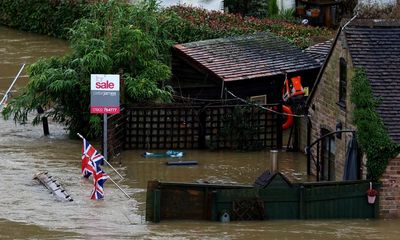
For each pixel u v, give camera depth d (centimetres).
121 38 9062
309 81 9456
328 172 7931
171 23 10312
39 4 14138
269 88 9319
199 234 6444
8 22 14662
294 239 6412
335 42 7712
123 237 6319
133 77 9038
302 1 12900
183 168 8231
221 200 6762
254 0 12712
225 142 8850
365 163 7094
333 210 6925
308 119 8388
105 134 8238
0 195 7212
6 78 11356
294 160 8581
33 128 9388
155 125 8800
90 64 8831
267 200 6819
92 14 9638
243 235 6462
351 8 12650
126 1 10950
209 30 11294
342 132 7400
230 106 8831
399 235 6575
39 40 13738
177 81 9575
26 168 7988
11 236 6297
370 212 6994
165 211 6738
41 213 6831
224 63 9419
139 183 7725
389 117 7100
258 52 9700
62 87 8819
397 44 7494
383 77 7281
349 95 7425
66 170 7956
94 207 7025
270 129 8906
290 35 11269
